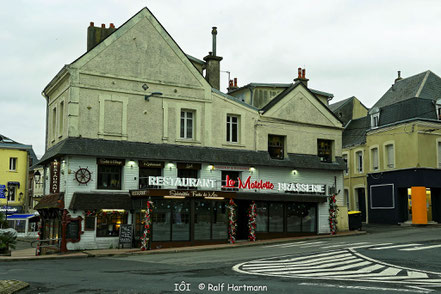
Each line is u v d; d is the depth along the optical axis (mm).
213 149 26734
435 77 35281
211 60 30906
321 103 31016
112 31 26547
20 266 16234
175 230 23328
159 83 25562
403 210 33438
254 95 31812
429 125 32625
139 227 23609
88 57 23781
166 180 23391
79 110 23375
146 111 25078
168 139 25578
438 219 32750
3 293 9398
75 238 22438
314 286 10094
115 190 23641
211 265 15094
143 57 25281
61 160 23828
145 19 25609
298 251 18969
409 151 32531
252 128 28281
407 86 35906
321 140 31141
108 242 23203
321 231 29016
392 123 34188
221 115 27422
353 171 38594
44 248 23219
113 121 24172
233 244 23953
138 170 24375
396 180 33531
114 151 23578
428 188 32812
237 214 27672
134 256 20266
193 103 26562
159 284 10656
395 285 10188
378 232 28203
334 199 28891
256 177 27891
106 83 24141
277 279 11352
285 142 29391
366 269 13180
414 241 20922
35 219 40156
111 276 12531
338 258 15891
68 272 13828
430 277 11555
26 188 45438
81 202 22453
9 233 22312
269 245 23766
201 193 23875
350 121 42375
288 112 29547
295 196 27578
